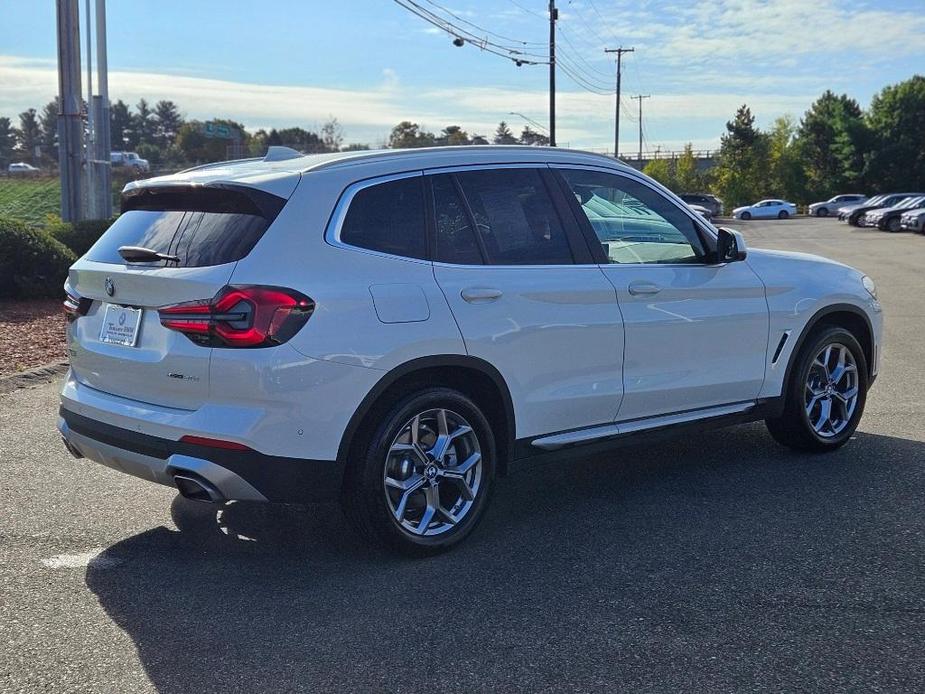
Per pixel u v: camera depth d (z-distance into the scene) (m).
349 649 3.37
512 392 4.41
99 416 4.12
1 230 12.37
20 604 3.77
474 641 3.42
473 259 4.34
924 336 10.58
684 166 81.81
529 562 4.18
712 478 5.43
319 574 4.07
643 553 4.27
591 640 3.42
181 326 3.74
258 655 3.34
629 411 4.94
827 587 3.85
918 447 6.01
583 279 4.66
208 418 3.71
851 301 5.95
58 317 11.50
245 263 3.72
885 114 80.81
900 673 3.16
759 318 5.44
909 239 33.75
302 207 3.91
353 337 3.84
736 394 5.43
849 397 5.99
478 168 4.52
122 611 3.71
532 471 5.67
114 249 4.24
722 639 3.41
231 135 81.50
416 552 4.17
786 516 4.73
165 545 4.43
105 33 19.73
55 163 106.25
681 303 5.07
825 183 82.56
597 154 5.04
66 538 4.52
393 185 4.22
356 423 3.88
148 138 148.75
